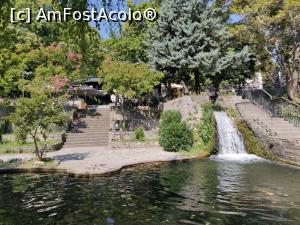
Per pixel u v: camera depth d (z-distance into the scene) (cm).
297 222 944
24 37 3111
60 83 2811
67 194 1241
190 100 2608
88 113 3356
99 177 1557
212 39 3078
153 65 3123
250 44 3130
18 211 1042
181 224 926
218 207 1079
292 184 1398
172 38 3134
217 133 2503
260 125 2312
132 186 1370
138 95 3023
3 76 2838
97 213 1023
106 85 2936
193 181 1463
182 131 2348
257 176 1562
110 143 2527
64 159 1978
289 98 2866
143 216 992
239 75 3338
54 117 1836
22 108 1783
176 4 3108
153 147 2545
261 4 2581
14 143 2483
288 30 2634
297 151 1889
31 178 1536
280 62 2912
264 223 935
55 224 932
